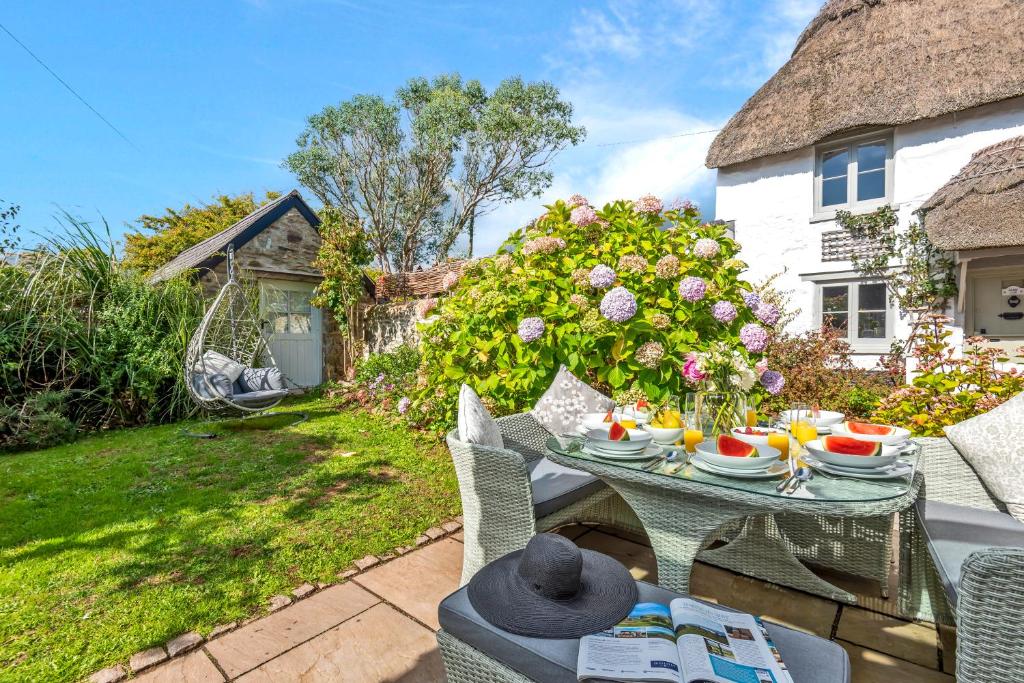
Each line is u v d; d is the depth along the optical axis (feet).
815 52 29.86
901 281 24.90
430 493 11.63
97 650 6.19
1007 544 5.61
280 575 8.01
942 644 6.41
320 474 13.10
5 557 8.68
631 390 11.08
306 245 30.55
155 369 20.57
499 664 4.04
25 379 18.16
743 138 29.96
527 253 13.06
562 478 8.06
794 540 8.37
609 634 4.08
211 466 14.07
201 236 51.03
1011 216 19.97
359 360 29.30
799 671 3.72
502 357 12.55
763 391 8.84
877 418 12.05
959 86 23.82
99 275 20.86
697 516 5.98
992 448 6.62
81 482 12.75
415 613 7.07
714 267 12.73
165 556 8.66
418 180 60.18
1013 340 22.50
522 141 57.11
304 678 5.80
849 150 27.17
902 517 6.95
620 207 14.08
